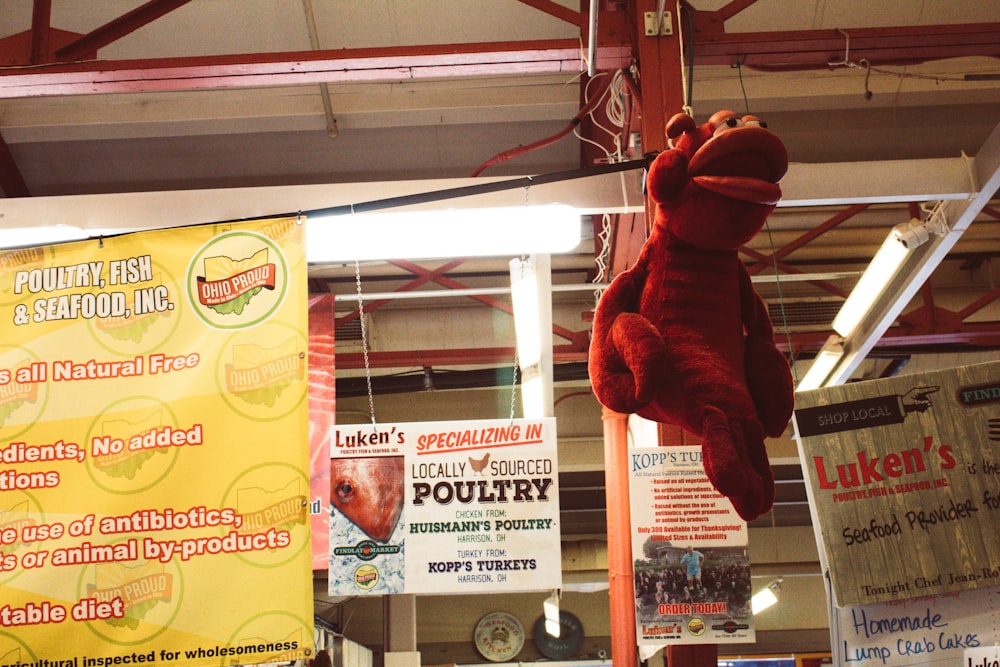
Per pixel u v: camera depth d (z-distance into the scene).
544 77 7.71
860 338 7.59
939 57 5.12
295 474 3.41
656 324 3.00
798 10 7.11
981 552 3.42
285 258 3.71
